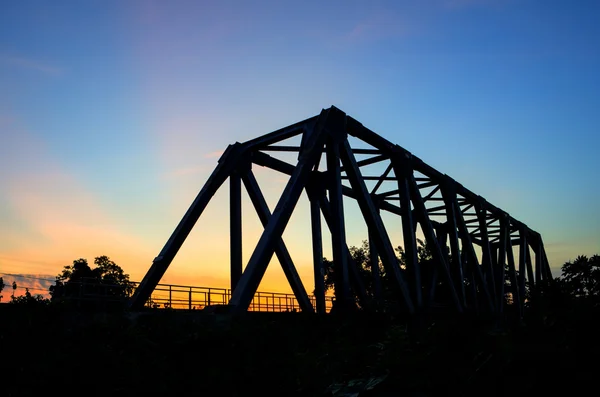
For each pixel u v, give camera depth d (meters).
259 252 18.30
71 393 10.13
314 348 14.34
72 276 53.59
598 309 8.16
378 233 22.11
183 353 12.37
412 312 21.92
